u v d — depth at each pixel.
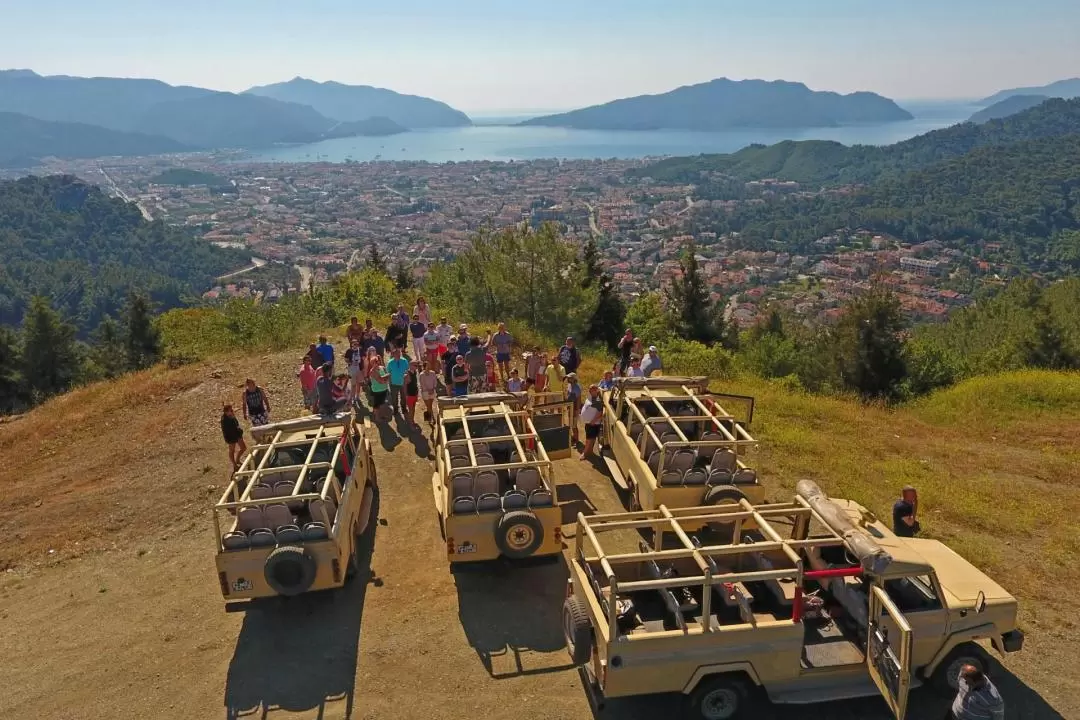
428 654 8.49
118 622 9.37
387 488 12.62
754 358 29.19
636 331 36.03
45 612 9.65
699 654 6.90
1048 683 7.84
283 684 8.09
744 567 8.27
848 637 7.67
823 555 8.34
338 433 10.84
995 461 14.70
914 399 23.08
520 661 8.37
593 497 12.29
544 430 12.40
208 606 9.62
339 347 22.17
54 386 39.50
